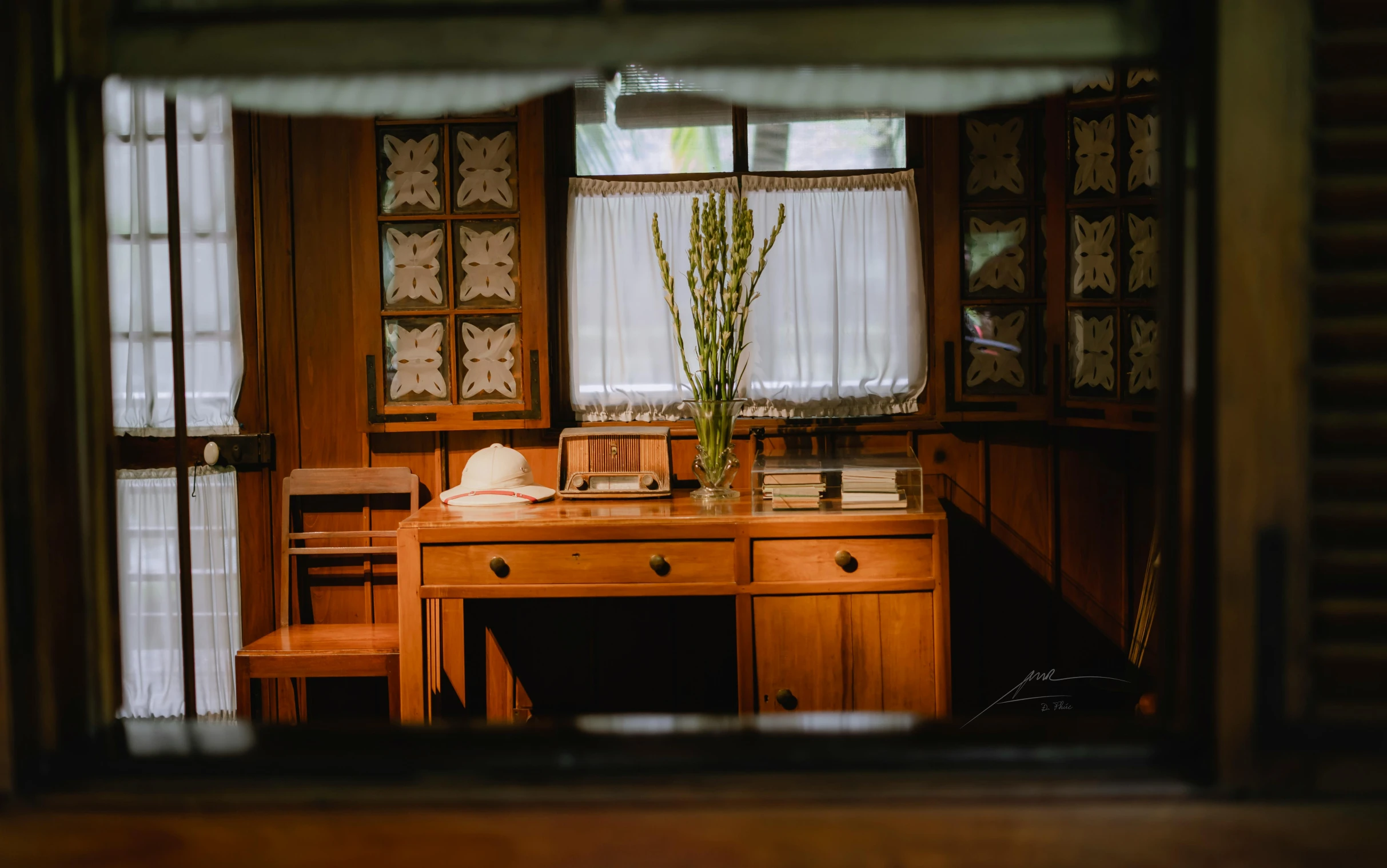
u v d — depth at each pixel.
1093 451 3.52
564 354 3.61
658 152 3.58
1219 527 0.97
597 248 3.56
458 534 2.98
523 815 0.97
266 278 3.53
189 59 1.03
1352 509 0.96
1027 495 3.56
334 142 3.50
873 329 3.56
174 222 1.56
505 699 3.57
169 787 1.01
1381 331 0.96
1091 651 3.56
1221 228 0.96
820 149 3.57
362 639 3.29
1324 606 0.96
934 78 1.14
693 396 3.54
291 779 1.03
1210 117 0.97
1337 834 0.93
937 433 3.58
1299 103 0.95
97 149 1.09
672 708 3.58
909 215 3.52
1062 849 0.93
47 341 1.03
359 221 3.45
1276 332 0.96
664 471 3.38
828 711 3.00
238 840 0.95
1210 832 0.94
